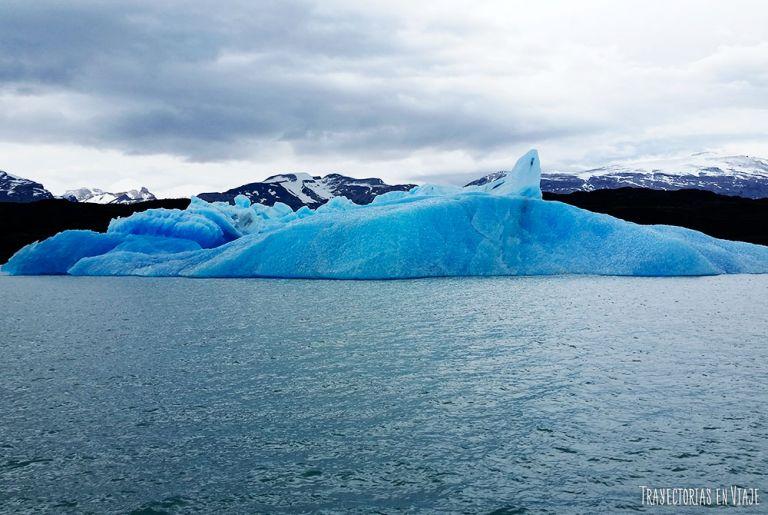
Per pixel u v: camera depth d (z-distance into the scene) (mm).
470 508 8539
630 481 9305
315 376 15734
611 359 17312
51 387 15117
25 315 29734
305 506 8695
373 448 10766
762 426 11547
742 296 33625
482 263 48094
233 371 16469
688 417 12117
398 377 15531
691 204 122188
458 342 20172
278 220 69625
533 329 22734
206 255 55750
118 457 10555
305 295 35719
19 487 9445
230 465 10148
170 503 8859
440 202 51000
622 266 48188
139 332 23516
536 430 11500
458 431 11531
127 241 63531
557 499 8758
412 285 40781
